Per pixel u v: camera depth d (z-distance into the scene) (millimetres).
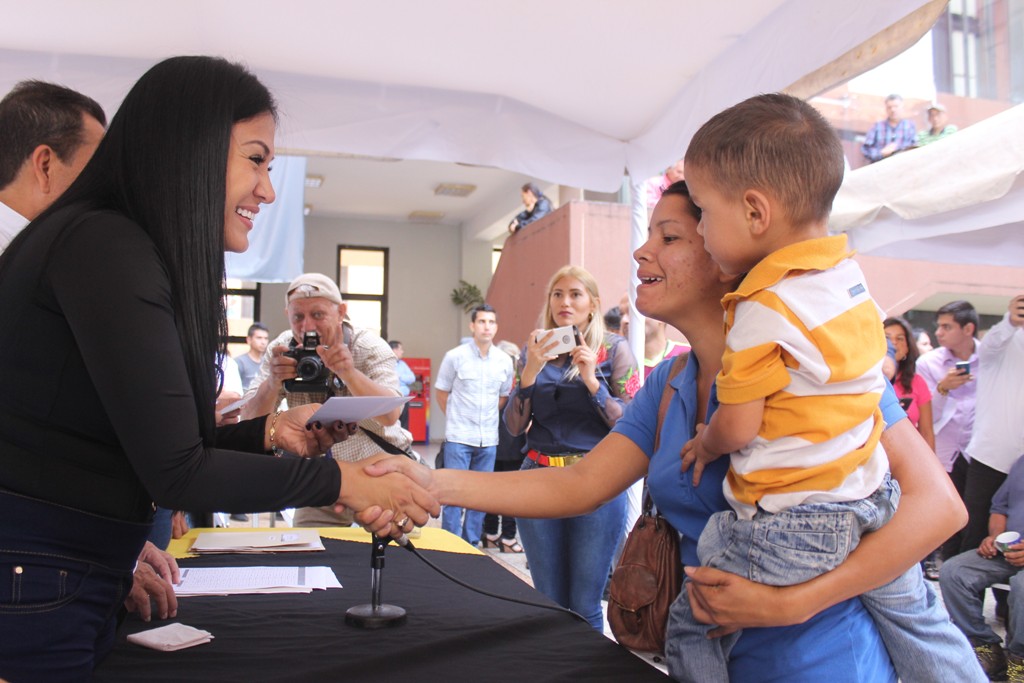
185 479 1005
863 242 4168
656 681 1106
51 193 1749
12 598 959
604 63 2941
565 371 2842
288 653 1213
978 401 4406
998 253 4359
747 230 1035
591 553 2648
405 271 16891
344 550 2031
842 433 994
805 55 2393
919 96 9195
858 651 1037
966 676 1075
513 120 3383
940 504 1042
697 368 1272
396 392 2768
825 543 959
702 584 1018
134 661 1169
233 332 15445
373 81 3217
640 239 3662
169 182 1073
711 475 1157
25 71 2955
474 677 1117
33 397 991
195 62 1129
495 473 1398
